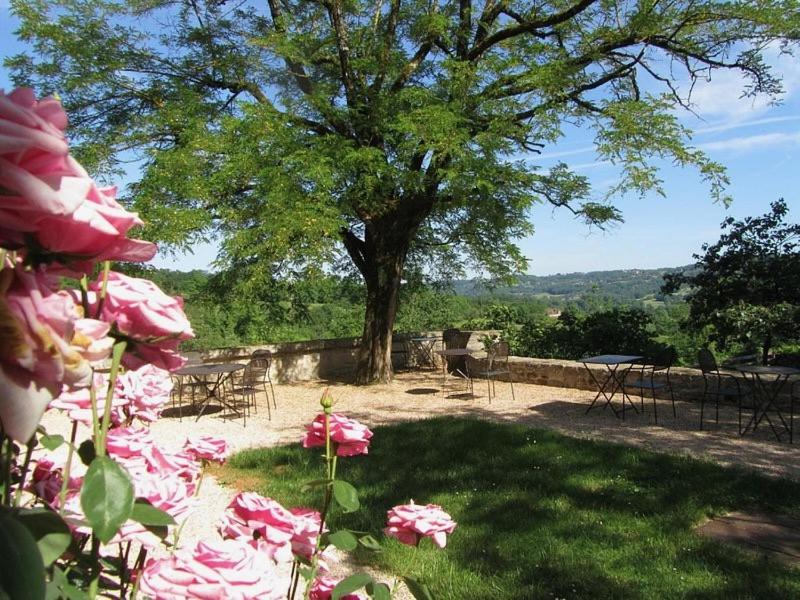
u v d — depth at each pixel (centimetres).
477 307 1638
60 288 68
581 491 514
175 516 97
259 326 1482
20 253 61
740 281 1075
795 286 1026
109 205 59
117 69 938
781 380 866
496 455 630
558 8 1073
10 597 49
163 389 127
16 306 47
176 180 873
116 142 943
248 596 83
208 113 1005
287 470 590
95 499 67
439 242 1376
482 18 1109
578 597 337
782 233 1059
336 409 966
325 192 904
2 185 48
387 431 750
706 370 758
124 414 122
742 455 645
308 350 1308
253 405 1014
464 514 464
